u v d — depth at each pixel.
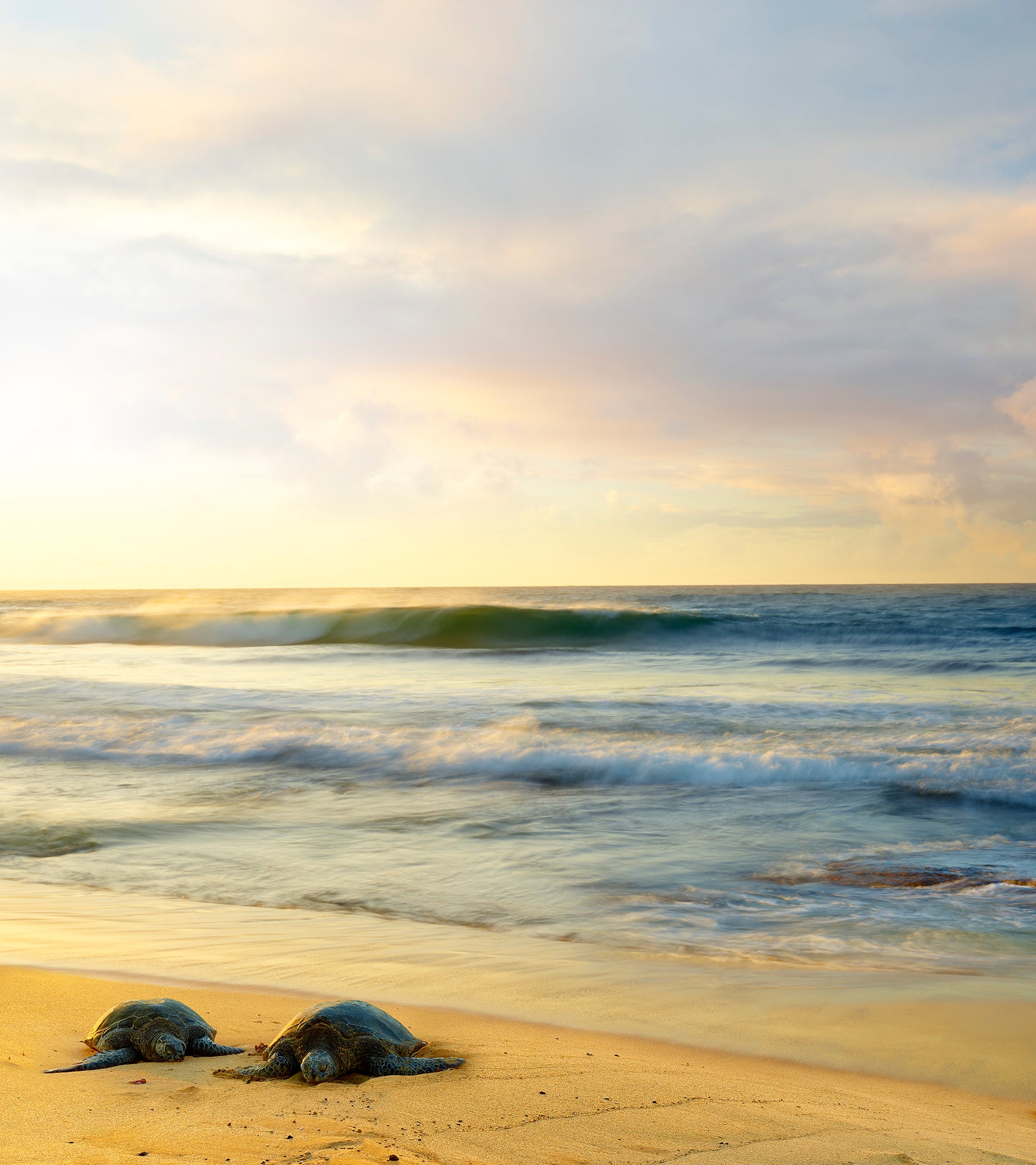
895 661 26.98
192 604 76.69
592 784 12.17
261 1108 3.31
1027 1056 4.52
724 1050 4.54
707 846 9.36
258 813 10.76
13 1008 4.62
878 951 6.38
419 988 5.40
